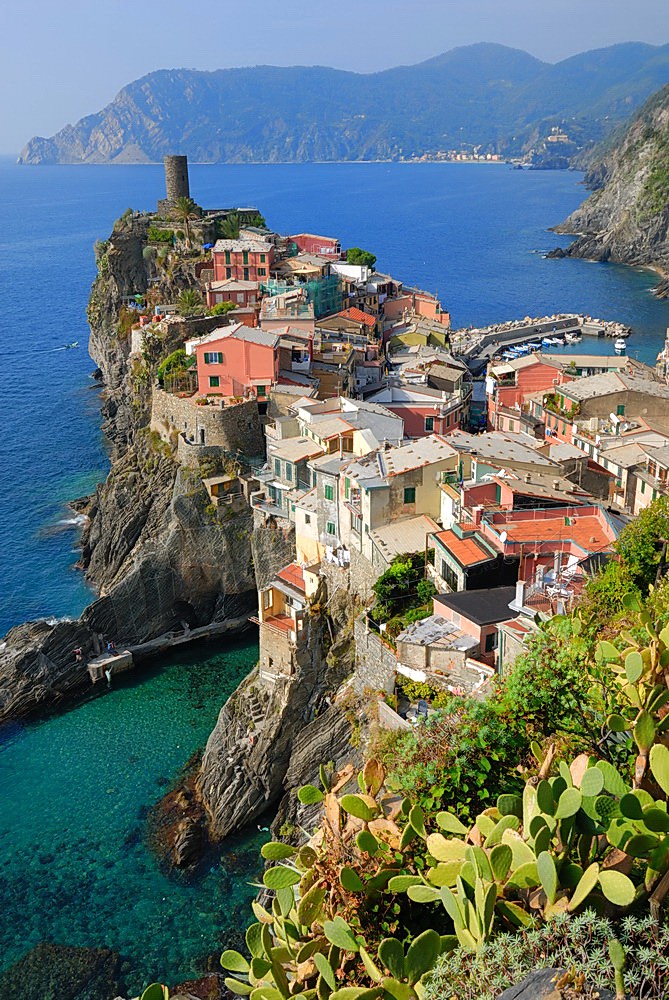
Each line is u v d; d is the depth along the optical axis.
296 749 67.19
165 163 183.00
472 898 19.05
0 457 151.00
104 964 56.59
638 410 104.88
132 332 148.38
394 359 135.12
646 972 15.05
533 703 28.08
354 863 23.00
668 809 18.70
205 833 67.69
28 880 63.91
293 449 90.50
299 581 78.62
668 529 48.84
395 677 56.91
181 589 97.75
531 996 15.48
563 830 18.25
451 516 68.38
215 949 57.47
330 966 20.00
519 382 124.88
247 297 141.38
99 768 76.44
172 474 103.31
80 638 90.56
